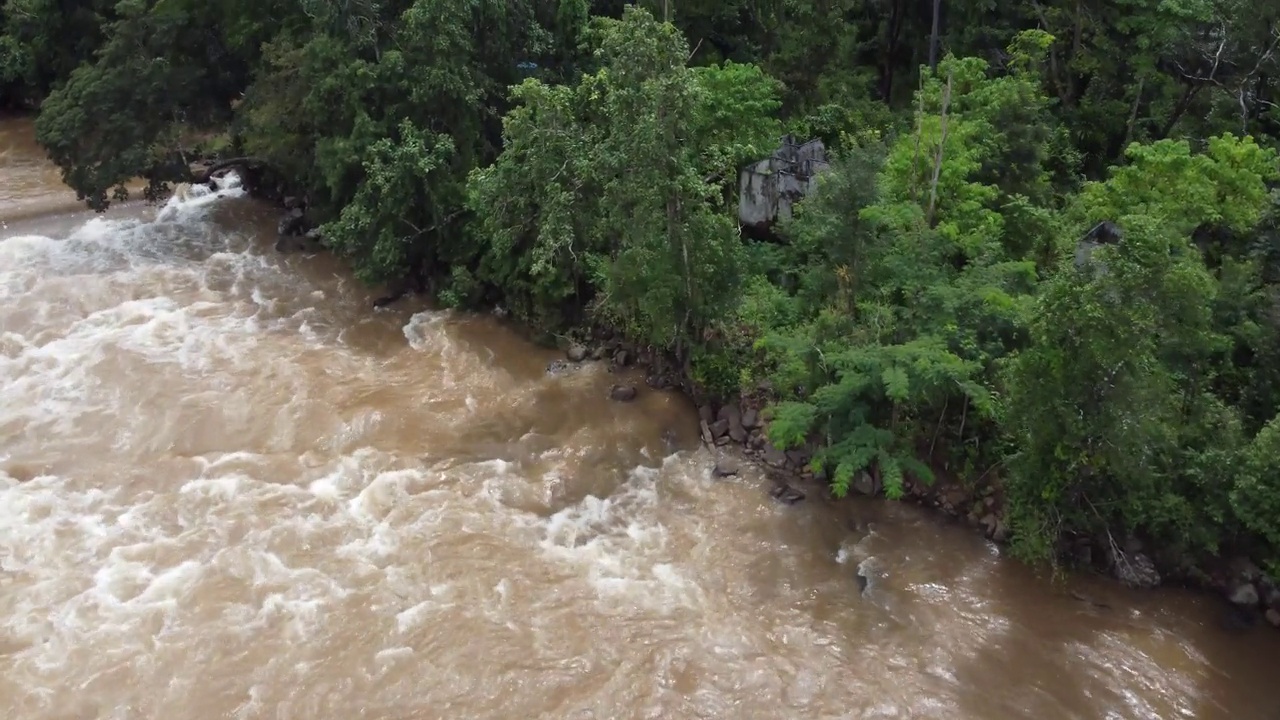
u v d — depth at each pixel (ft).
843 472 70.23
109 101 108.17
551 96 80.07
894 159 89.20
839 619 65.16
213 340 94.38
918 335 72.38
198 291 103.76
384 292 104.27
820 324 74.18
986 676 61.11
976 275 75.77
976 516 72.69
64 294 101.04
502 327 97.30
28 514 71.77
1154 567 67.97
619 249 85.05
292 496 74.23
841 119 110.11
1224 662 62.28
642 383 88.02
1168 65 115.55
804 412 71.77
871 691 59.72
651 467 79.10
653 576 68.33
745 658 61.72
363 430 81.76
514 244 91.30
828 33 117.08
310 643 61.52
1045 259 86.43
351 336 96.73
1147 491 66.85
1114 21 116.67
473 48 98.17
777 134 98.07
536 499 75.15
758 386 81.82
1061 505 68.33
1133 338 59.57
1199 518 66.54
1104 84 115.44
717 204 89.71
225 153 123.24
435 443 80.74
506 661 60.70
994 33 116.16
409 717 56.95
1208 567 67.46
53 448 78.79
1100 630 64.49
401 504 73.87
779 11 118.21
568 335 93.45
